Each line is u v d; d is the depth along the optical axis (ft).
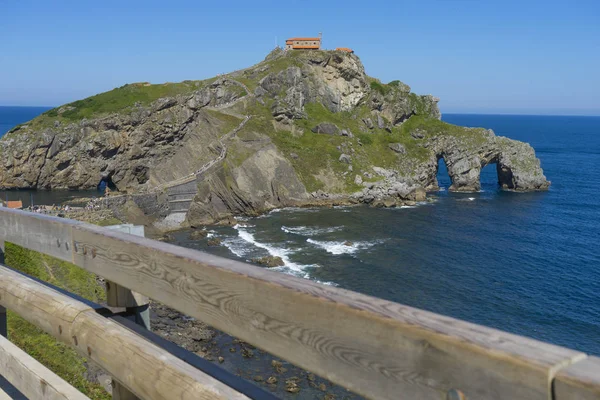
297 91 391.86
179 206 282.15
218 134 335.06
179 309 10.64
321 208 306.35
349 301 7.54
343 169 335.06
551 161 561.43
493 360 5.88
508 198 339.16
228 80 390.21
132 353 11.39
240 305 9.17
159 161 376.07
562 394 5.33
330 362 7.72
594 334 133.28
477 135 384.27
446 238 230.48
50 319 14.51
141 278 11.84
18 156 346.74
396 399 6.90
